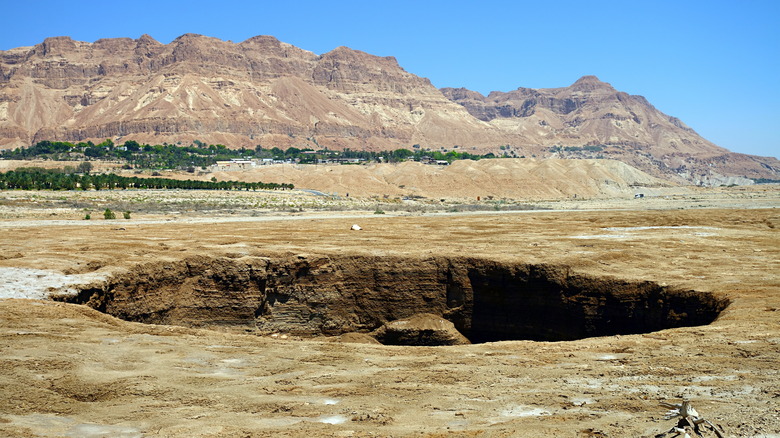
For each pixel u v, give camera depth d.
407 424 19.23
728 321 32.38
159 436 18.34
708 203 165.25
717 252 57.50
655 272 47.03
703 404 19.64
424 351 29.72
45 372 23.69
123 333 30.62
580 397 21.53
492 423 19.00
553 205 169.50
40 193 139.25
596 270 47.75
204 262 48.97
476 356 28.38
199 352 28.27
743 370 23.66
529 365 26.41
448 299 51.59
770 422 17.34
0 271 40.44
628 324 43.94
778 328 29.61
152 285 45.31
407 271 51.56
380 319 51.53
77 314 32.84
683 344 28.31
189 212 113.69
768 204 152.88
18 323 29.58
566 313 47.00
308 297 50.91
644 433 17.20
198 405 21.48
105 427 19.17
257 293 49.44
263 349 29.55
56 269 42.00
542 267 48.47
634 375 24.12
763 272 46.75
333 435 18.08
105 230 71.88
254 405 21.39
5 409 20.06
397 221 94.12
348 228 79.62
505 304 49.97
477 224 88.25
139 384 23.14
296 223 88.62
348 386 23.59
